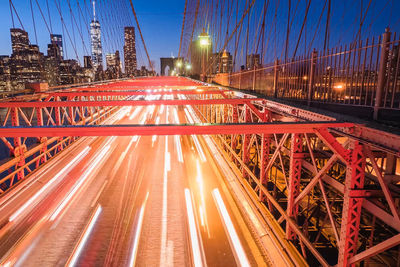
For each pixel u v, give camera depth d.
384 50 4.20
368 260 5.64
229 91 12.00
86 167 10.73
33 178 8.93
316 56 6.47
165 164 11.38
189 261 5.36
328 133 4.07
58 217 6.84
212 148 13.59
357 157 3.86
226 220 6.83
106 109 23.58
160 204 7.68
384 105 4.20
